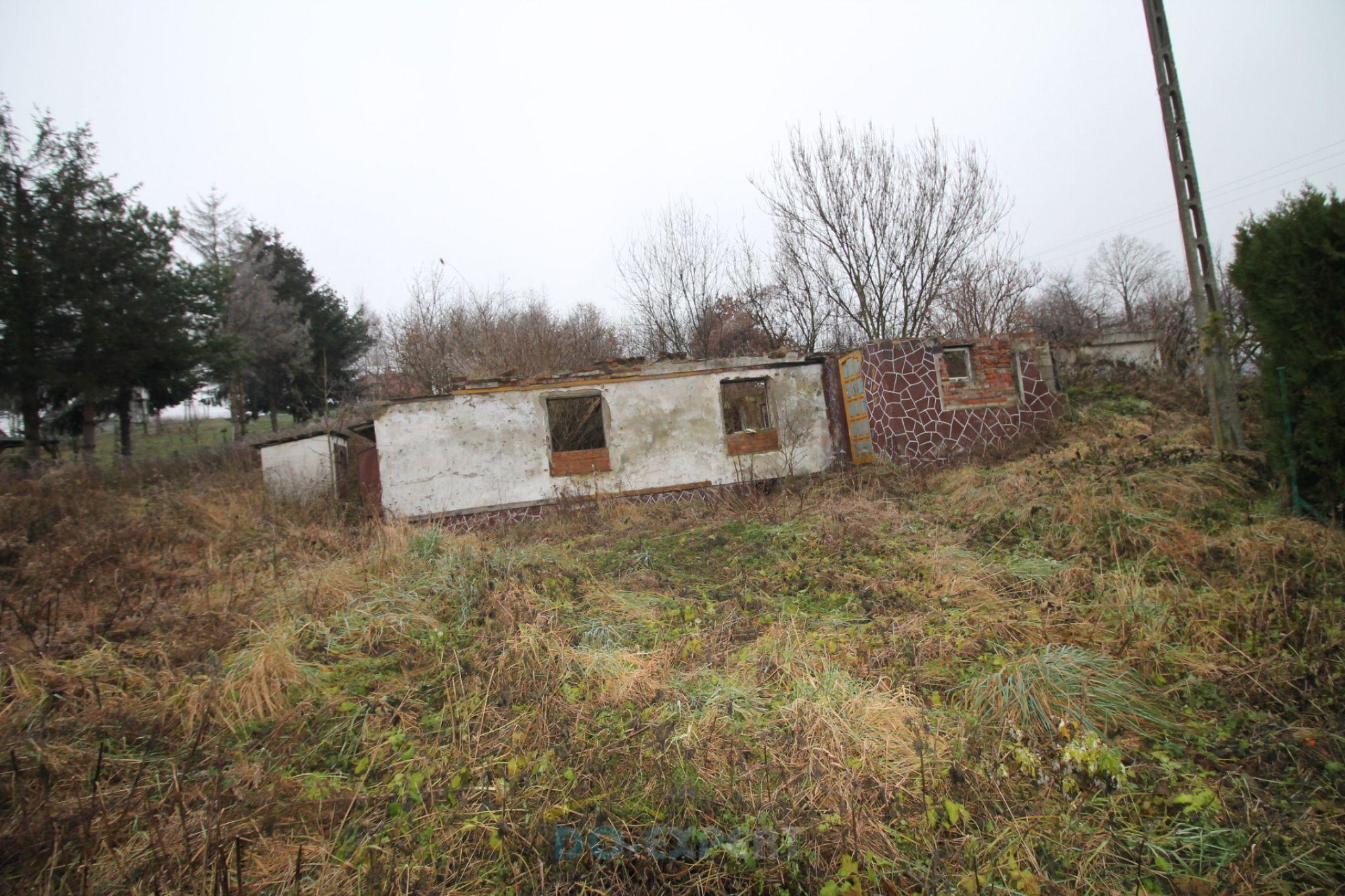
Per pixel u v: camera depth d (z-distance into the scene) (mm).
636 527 9750
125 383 15812
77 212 14711
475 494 11453
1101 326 28125
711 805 3023
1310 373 5812
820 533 7629
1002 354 12484
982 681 3965
